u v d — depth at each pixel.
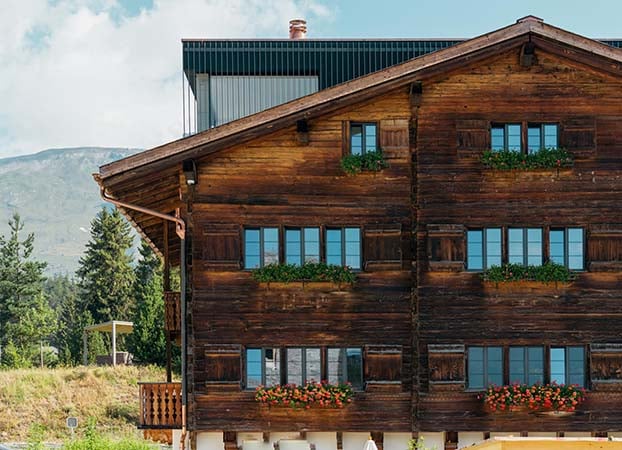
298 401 19.36
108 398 39.62
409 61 19.19
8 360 57.72
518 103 19.69
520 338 19.55
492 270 19.38
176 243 26.00
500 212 19.64
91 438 28.11
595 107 19.73
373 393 19.53
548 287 19.61
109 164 18.94
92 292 68.25
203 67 23.58
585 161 19.70
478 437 19.66
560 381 19.62
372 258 19.55
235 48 23.66
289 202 19.69
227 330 19.58
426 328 19.56
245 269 19.72
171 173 19.81
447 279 19.62
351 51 23.86
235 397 19.56
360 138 19.83
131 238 69.81
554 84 19.73
